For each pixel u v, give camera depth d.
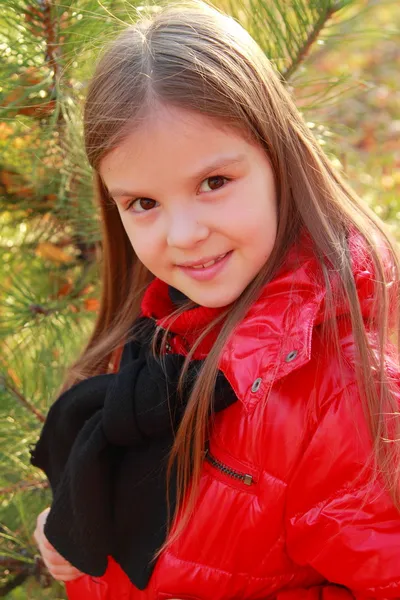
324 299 1.00
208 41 0.98
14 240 1.77
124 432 1.12
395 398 0.98
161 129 0.92
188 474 1.07
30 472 1.60
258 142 0.98
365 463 0.96
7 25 1.34
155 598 1.10
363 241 1.06
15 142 1.50
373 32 1.57
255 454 1.02
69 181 1.50
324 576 1.02
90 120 1.00
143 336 1.26
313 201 1.05
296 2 1.41
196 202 0.96
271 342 0.98
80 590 1.23
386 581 0.94
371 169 2.19
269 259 1.03
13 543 1.62
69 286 1.73
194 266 1.00
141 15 1.19
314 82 1.51
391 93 3.28
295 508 1.00
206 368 1.03
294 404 1.00
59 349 1.63
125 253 1.35
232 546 1.04
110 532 1.16
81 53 1.27
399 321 1.11
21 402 1.57
